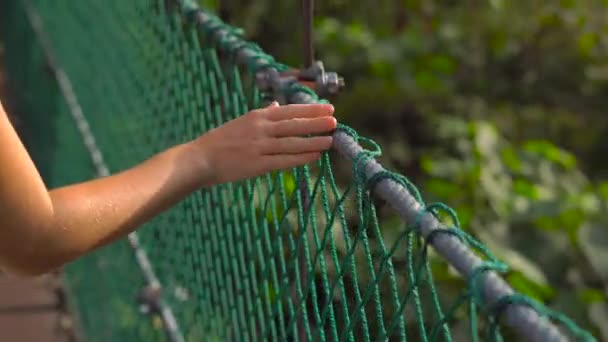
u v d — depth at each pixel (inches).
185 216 140.9
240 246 112.7
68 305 240.8
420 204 71.6
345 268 83.5
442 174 233.3
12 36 341.1
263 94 108.8
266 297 105.6
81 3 227.3
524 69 309.6
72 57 245.6
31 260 79.9
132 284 174.4
